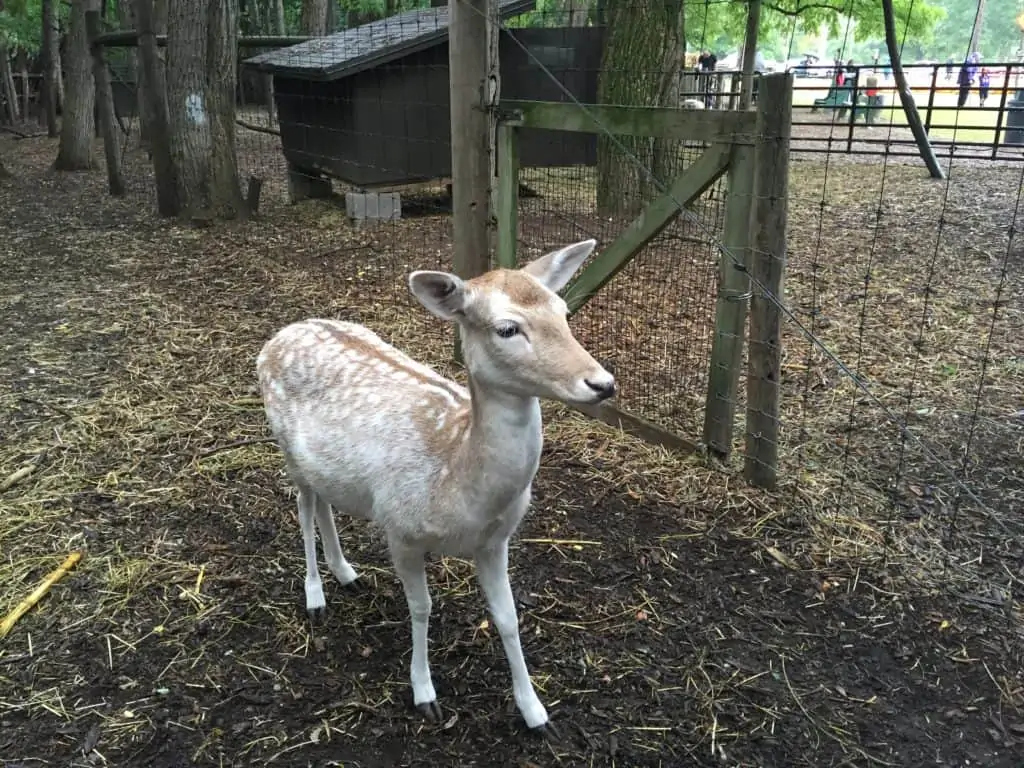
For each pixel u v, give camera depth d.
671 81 9.09
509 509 2.53
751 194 3.86
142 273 7.85
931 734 2.85
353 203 9.58
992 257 8.08
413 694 2.96
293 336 3.21
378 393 2.84
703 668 3.12
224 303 6.95
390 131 9.77
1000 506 4.07
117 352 5.88
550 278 2.70
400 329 6.32
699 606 3.44
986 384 5.36
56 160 14.16
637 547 3.81
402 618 3.38
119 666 3.09
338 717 2.89
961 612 3.40
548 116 4.62
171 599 3.45
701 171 4.03
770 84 3.64
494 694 3.01
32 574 3.56
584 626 3.33
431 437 2.62
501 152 4.97
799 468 4.42
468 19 4.69
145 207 10.99
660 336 5.55
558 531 3.93
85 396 5.18
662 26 8.86
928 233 9.02
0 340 6.08
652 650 3.21
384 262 8.08
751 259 3.95
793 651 3.21
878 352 5.86
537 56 10.92
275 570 3.66
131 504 4.08
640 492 4.25
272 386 3.14
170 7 9.40
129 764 2.70
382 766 2.71
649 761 2.74
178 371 5.58
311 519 3.30
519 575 3.62
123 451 4.55
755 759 2.75
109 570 3.60
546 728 2.84
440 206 10.86
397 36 9.84
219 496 4.17
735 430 4.81
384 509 2.69
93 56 11.29
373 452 2.71
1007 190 11.34
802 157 14.92
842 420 4.92
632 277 6.18
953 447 4.61
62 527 3.88
